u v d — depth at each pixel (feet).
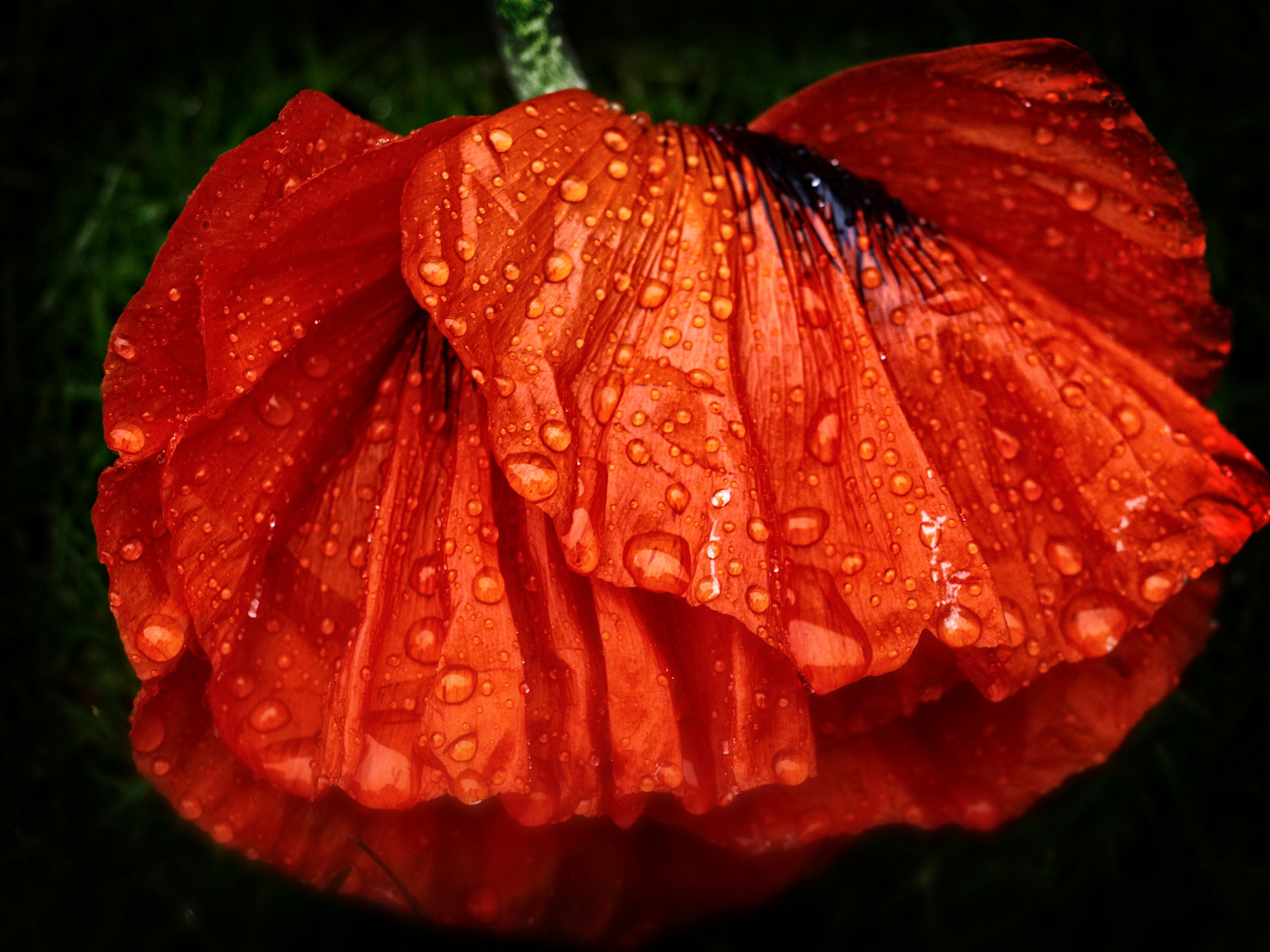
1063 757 0.79
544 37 0.84
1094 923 0.84
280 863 0.76
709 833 0.77
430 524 0.74
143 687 0.74
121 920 0.80
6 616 0.92
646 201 0.73
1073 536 0.75
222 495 0.72
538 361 0.70
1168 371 0.81
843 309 0.74
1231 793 0.88
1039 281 0.81
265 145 0.73
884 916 0.83
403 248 0.70
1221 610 0.92
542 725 0.72
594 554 0.69
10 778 0.87
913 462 0.72
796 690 0.73
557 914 0.77
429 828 0.78
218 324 0.70
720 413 0.71
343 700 0.72
